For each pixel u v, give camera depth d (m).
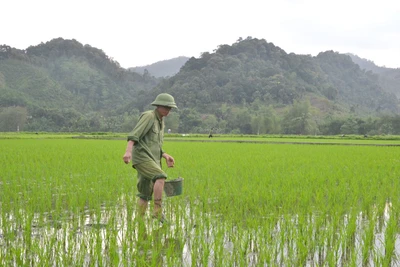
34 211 6.14
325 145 30.86
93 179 9.16
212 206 6.53
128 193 7.71
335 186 8.25
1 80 192.50
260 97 170.62
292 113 127.38
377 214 5.95
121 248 4.45
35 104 163.62
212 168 11.66
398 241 4.86
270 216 5.58
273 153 19.16
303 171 10.95
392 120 111.94
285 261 4.02
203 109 160.12
